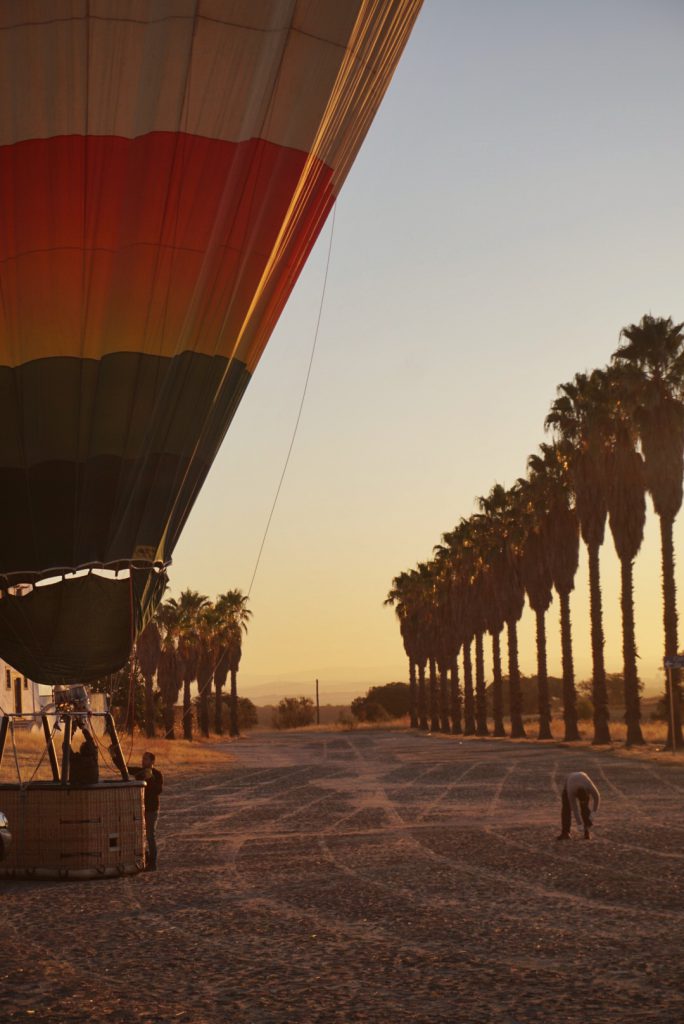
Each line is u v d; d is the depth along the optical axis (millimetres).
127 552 15516
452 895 12828
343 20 15812
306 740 94062
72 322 14984
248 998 8086
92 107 14852
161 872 15641
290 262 16625
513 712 75000
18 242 14914
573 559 63969
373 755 57125
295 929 10883
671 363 48719
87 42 14742
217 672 106125
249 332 16453
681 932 10273
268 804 27812
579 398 55719
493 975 8688
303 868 15656
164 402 15422
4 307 15016
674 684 47031
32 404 14945
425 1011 7617
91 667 15977
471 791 30062
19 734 45000
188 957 9609
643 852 16359
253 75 15359
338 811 25250
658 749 48406
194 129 15203
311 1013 7621
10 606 15477
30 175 14852
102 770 32125
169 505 15773
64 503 15102
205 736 99188
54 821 15180
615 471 52375
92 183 14930
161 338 15305
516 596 75188
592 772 36000
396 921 11211
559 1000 7848
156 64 14953
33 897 13438
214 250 15555
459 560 88875
